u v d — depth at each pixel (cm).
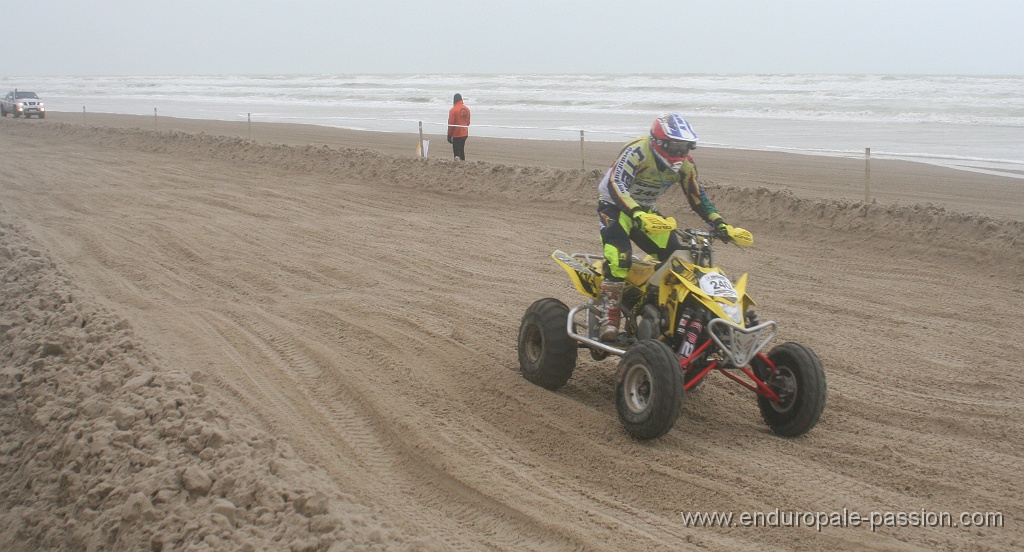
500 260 1055
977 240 1040
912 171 1933
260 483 414
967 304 861
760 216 1255
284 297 886
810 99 5275
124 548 390
